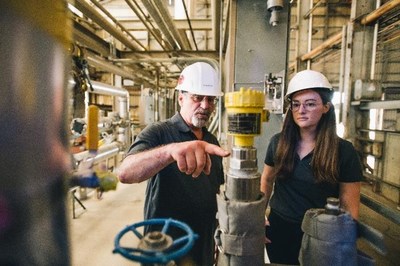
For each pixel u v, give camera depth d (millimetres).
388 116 4078
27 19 268
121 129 3812
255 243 436
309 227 507
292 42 5168
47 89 302
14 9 254
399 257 2104
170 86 7344
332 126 1118
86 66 1186
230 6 2049
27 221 270
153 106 5395
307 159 1147
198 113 1051
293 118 1188
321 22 5234
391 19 2430
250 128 447
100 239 2352
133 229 398
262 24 1998
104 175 436
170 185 957
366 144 3141
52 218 306
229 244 442
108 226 2613
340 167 1090
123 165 673
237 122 451
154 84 6266
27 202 271
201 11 5191
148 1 2211
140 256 308
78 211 2971
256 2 1991
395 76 4262
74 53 1090
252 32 2008
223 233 452
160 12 2432
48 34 300
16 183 260
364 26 2254
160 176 957
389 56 4129
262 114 461
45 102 299
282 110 1932
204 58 3535
